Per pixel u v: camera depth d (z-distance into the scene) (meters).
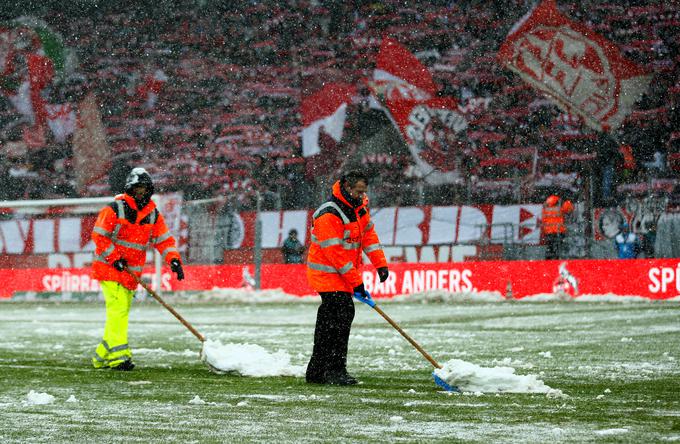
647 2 69.88
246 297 50.97
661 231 54.31
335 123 72.00
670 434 10.16
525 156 67.31
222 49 77.50
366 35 74.31
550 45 69.25
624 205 55.25
